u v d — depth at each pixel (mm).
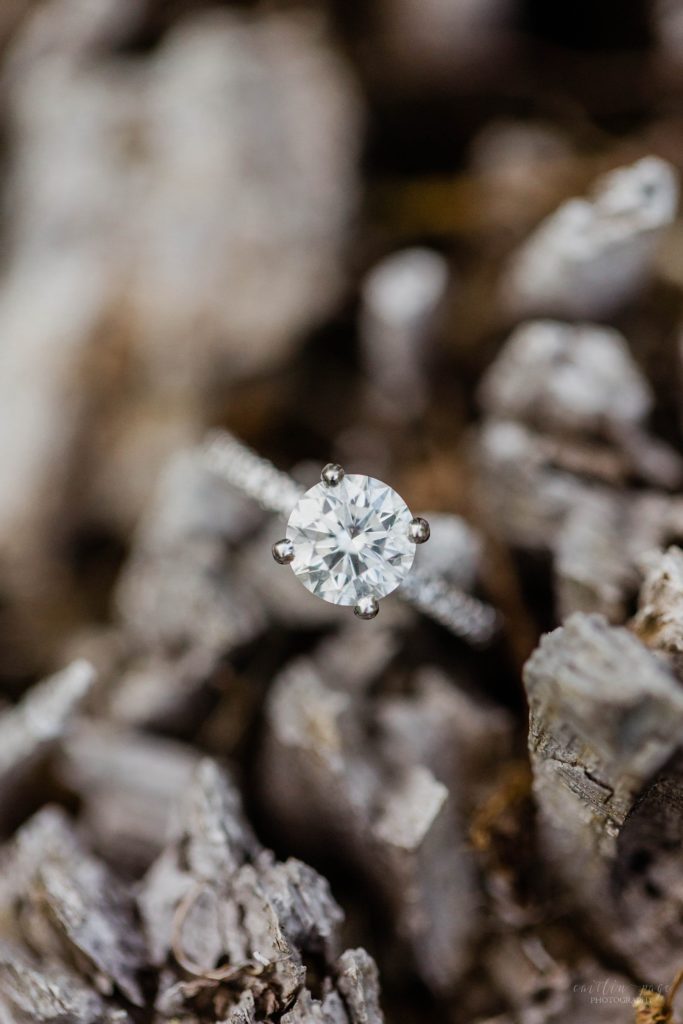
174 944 108
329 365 150
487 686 121
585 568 112
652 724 99
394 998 111
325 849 115
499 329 135
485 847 111
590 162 142
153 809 121
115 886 114
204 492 128
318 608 123
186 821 112
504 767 116
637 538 113
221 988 106
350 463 138
